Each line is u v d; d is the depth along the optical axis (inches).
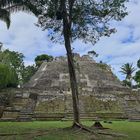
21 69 3348.9
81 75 3120.1
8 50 3075.8
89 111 2052.2
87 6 887.1
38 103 2144.4
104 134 761.6
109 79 3243.1
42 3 864.9
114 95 2367.1
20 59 3307.1
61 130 807.1
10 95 2135.8
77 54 3452.3
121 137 724.7
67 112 1966.0
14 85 2464.3
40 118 1802.4
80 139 684.1
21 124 1242.0
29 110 1972.2
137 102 2316.7
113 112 2001.7
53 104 2148.1
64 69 3225.9
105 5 882.8
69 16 883.4
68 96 2260.1
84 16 899.4
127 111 2113.7
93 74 3198.8
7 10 940.0
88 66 3319.4
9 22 976.9
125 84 3609.7
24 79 3454.7
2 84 2130.9
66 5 882.1
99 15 892.0
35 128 962.1
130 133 822.5
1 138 681.6
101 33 920.9
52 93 2303.2
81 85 2837.1
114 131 860.0
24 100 2143.2
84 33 918.4
